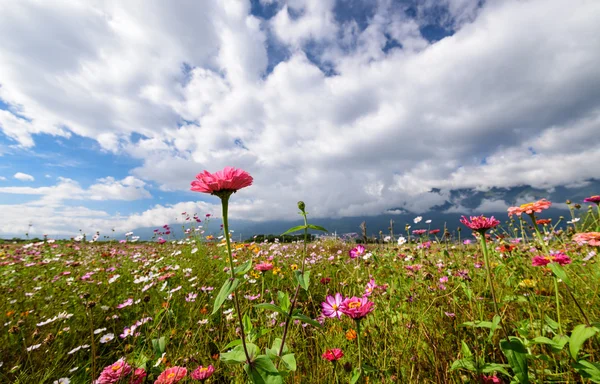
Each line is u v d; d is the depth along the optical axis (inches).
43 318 133.6
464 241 185.8
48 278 202.8
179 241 351.9
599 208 134.5
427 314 103.7
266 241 379.2
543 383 69.0
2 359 103.3
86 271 230.1
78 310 143.4
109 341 117.4
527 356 64.3
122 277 211.8
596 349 78.0
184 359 92.8
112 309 148.1
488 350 85.0
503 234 186.2
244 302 148.6
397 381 76.5
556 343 64.2
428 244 177.2
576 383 66.4
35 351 106.0
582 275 119.1
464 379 75.9
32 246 329.1
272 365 55.2
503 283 120.3
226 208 61.3
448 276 133.3
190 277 198.1
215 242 357.4
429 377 81.9
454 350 90.3
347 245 324.5
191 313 134.0
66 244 366.6
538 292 99.1
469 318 97.0
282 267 218.2
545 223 168.1
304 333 113.6
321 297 160.6
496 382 67.4
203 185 60.4
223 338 116.2
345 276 176.1
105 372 72.2
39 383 88.1
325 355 81.0
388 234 237.5
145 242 510.6
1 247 342.6
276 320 112.7
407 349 89.0
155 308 133.8
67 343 118.2
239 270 57.5
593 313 89.8
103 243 446.6
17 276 210.4
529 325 86.4
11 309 144.4
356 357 93.6
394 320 105.5
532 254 157.8
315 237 410.3
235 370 90.3
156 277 175.8
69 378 93.4
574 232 164.7
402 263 155.7
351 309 72.4
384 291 124.0
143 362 85.6
